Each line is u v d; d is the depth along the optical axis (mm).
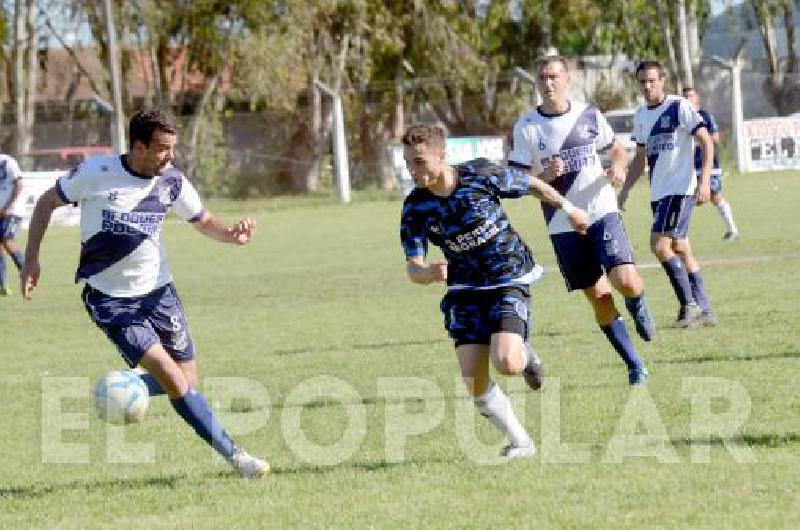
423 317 45188
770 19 169375
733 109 126062
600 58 174625
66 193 21766
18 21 145125
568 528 16719
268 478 21344
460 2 158125
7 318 52781
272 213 118688
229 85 150625
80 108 155375
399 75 157000
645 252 63719
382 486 20094
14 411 30531
